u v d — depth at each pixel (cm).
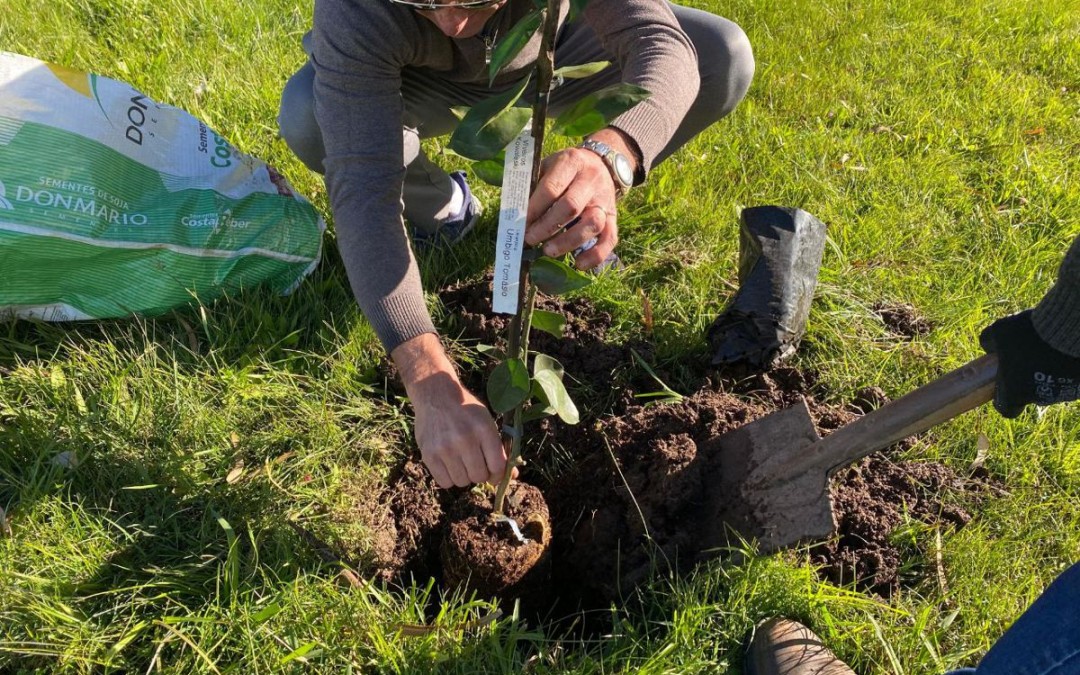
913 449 205
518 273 125
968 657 166
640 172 172
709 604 169
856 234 274
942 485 198
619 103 116
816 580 176
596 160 153
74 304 212
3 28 300
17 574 161
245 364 211
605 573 188
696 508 189
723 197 283
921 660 163
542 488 207
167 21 326
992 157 323
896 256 269
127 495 180
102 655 154
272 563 172
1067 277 115
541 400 158
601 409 216
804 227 236
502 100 110
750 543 173
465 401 151
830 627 164
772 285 224
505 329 227
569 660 163
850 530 187
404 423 207
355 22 164
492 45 191
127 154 215
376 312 157
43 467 182
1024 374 127
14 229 195
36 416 191
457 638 161
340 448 198
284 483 188
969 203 294
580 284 133
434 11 158
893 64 381
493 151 114
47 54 295
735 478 185
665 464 190
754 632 165
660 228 271
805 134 320
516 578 177
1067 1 464
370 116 167
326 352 218
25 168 198
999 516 193
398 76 177
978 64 387
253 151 273
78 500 177
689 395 220
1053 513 195
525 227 128
